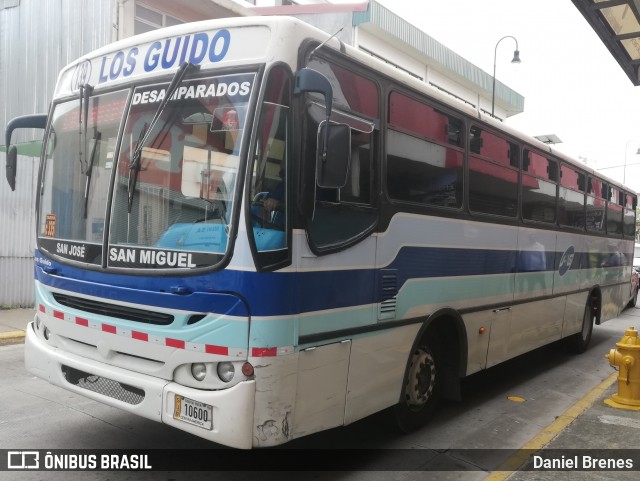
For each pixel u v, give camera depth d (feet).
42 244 14.90
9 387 19.99
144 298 12.01
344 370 12.96
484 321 19.43
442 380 18.13
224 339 11.00
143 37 13.37
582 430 17.21
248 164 11.01
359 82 13.61
